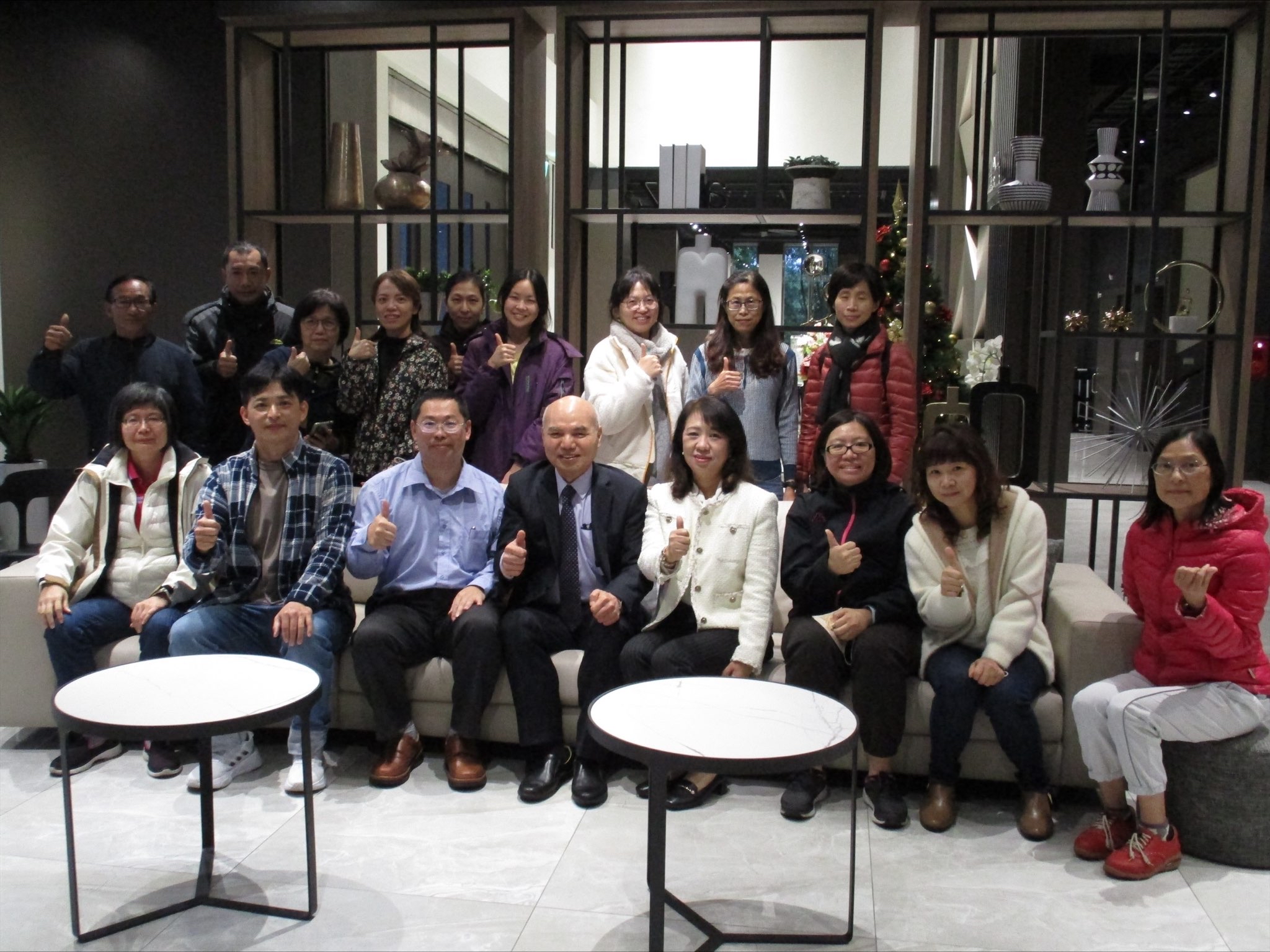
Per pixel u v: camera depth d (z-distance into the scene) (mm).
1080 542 6609
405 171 4734
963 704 2668
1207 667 2469
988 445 4184
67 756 2100
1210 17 4168
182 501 3211
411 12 4387
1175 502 2471
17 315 5480
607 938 2127
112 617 3135
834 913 2234
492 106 8156
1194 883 2389
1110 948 2107
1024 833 2631
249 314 3957
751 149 7285
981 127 6750
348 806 2771
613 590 2916
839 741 1933
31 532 5250
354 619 3168
